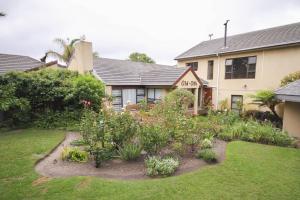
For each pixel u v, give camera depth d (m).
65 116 11.42
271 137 8.58
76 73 13.65
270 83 14.76
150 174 5.26
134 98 17.23
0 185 4.64
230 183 4.86
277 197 4.27
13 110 10.85
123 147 6.58
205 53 19.16
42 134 9.50
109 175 5.31
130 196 4.25
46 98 11.38
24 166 5.70
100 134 6.30
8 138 8.70
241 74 16.67
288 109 10.49
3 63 18.38
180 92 13.88
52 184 4.69
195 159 6.50
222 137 9.17
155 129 6.59
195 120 9.04
